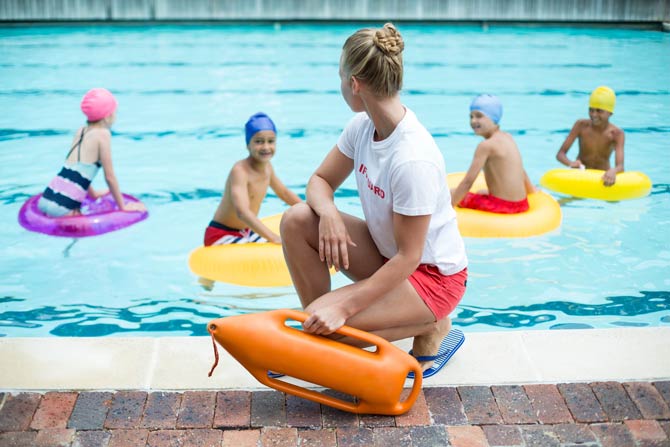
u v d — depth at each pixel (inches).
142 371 104.1
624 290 155.7
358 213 205.6
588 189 209.2
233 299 152.6
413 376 104.8
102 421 94.6
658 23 501.4
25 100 319.9
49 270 164.1
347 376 94.1
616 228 187.2
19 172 230.2
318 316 94.7
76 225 183.0
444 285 101.1
